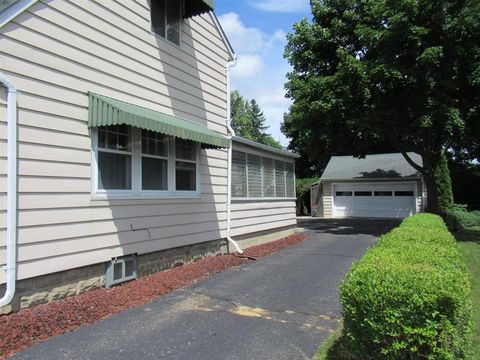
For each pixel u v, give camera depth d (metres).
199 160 9.99
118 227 7.39
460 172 30.69
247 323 5.72
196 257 9.84
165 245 8.64
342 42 18.88
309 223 23.78
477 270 9.65
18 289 5.65
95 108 6.77
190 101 9.90
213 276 8.64
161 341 5.03
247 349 4.83
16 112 5.64
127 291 6.95
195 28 10.20
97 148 6.97
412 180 27.09
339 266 9.91
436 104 15.16
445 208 24.42
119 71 7.59
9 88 5.55
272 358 4.59
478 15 14.55
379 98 16.28
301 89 18.33
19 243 5.65
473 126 16.77
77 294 6.57
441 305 3.30
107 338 5.09
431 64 14.93
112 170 7.34
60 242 6.26
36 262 5.89
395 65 15.49
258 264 10.11
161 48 8.84
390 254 4.63
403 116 16.36
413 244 5.37
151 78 8.49
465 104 16.34
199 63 10.32
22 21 5.78
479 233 18.39
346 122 17.03
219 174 11.01
